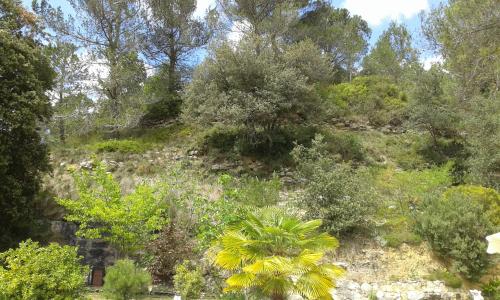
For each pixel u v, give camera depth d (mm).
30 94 13344
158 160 17672
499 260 11297
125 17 22531
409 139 19609
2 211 12438
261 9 23484
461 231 11148
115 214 11445
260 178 16234
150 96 21547
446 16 13297
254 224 7984
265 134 17641
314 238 7863
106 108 21297
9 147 12797
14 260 7559
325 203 12234
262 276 7082
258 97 16641
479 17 11836
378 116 21016
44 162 13789
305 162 14266
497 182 14961
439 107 18297
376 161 17766
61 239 13242
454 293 10336
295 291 7359
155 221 11617
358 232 12227
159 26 23672
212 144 18234
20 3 16172
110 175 12812
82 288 8141
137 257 11930
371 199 12492
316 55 19047
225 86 17438
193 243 11297
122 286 8875
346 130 20641
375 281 10883
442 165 16500
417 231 11898
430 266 11266
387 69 30078
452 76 17031
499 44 12094
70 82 20891
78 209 11984
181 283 9844
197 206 11984
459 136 18766
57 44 21109
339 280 10688
